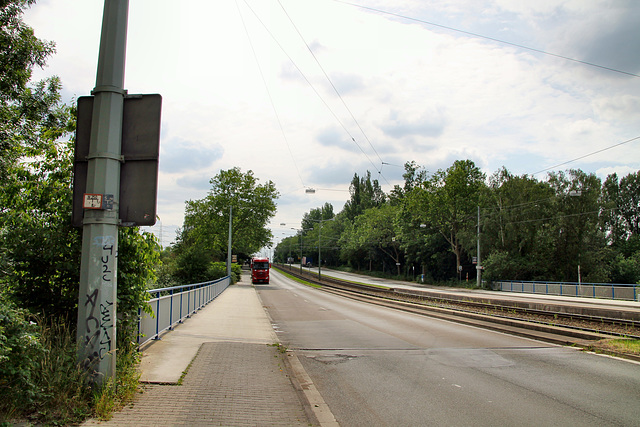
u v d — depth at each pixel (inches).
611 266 2148.1
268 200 2402.8
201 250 1621.6
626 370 332.2
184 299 577.0
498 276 2110.0
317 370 337.1
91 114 209.6
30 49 390.3
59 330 215.3
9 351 170.1
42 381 182.7
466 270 2719.0
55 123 414.6
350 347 441.7
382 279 3393.2
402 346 446.9
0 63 381.7
